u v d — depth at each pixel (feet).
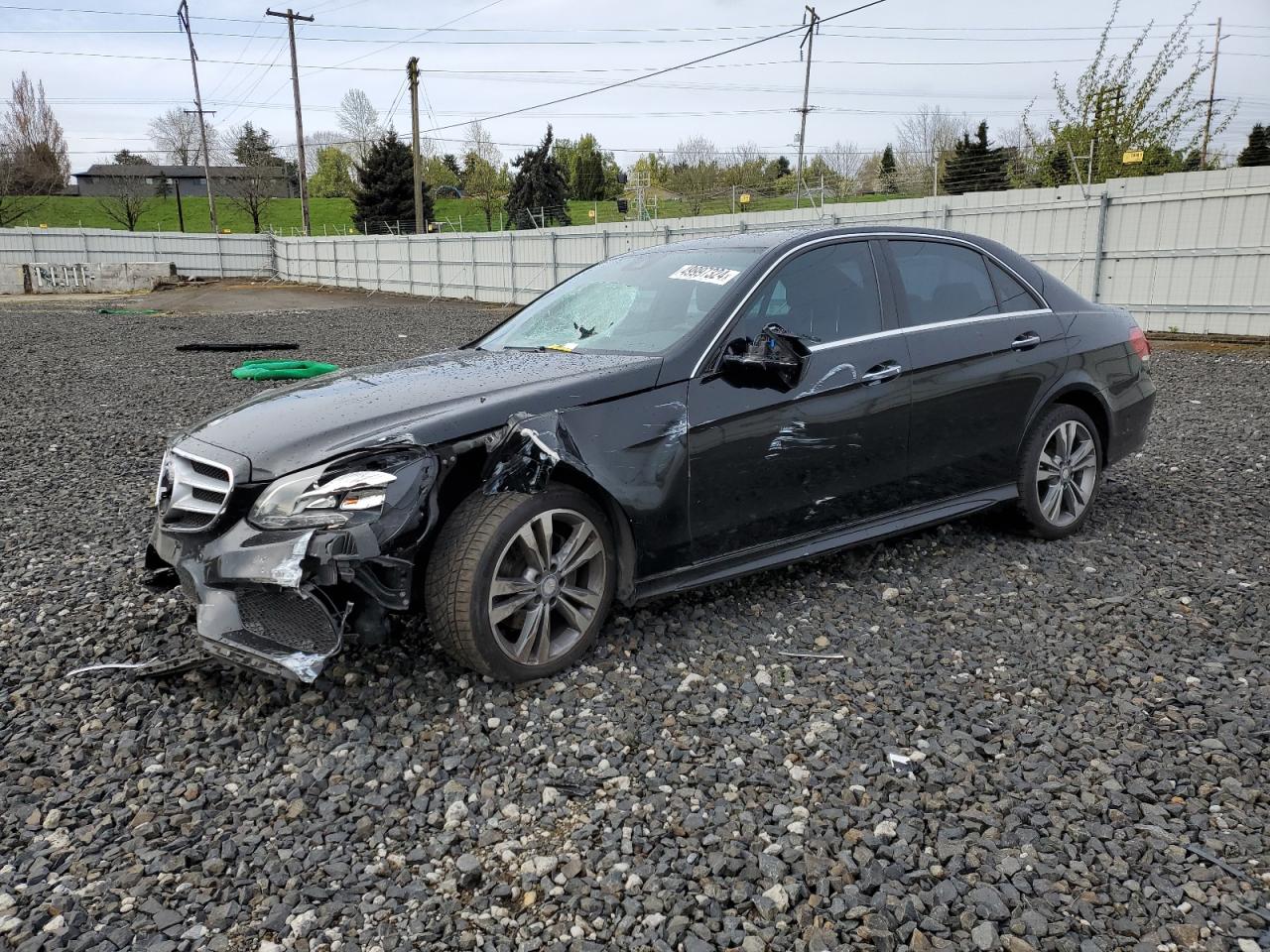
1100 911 7.19
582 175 266.36
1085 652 11.64
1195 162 99.09
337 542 9.53
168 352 50.08
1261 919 7.03
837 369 12.90
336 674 11.23
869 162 152.56
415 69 132.87
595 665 11.37
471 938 7.05
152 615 13.28
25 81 273.95
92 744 9.92
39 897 7.56
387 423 10.39
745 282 12.71
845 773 9.06
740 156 175.22
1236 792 8.65
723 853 7.93
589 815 8.54
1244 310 46.42
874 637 12.19
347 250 140.36
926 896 7.36
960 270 15.07
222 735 10.07
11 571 15.40
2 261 148.97
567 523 11.06
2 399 34.09
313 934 7.13
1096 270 52.06
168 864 7.95
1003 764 9.23
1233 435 24.06
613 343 12.84
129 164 328.08
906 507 14.10
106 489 21.02
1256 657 11.34
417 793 8.96
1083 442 16.02
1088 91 90.38
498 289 106.73
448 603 10.23
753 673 11.21
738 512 12.23
